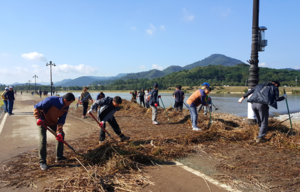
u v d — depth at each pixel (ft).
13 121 32.45
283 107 68.49
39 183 10.58
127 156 13.35
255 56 24.53
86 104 34.91
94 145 17.38
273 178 10.55
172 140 17.57
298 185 9.75
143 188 9.91
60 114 13.26
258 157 13.79
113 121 17.98
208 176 11.10
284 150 15.14
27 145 18.13
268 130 19.74
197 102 23.59
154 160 13.64
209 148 16.07
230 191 9.43
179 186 10.05
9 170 12.32
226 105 79.36
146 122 29.60
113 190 9.83
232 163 12.84
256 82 24.54
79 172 11.37
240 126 24.17
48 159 14.06
